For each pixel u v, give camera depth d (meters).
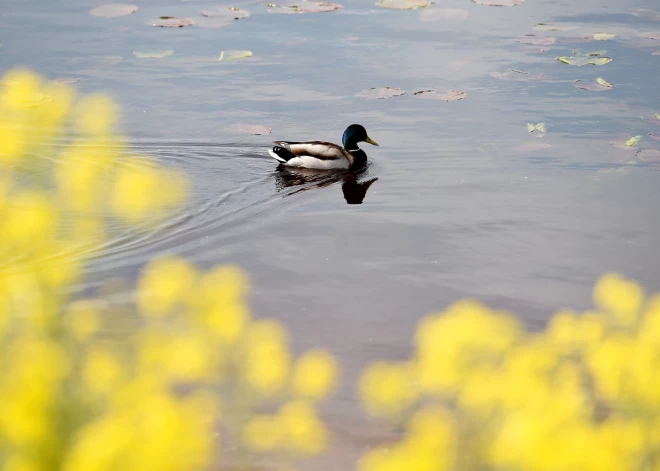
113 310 10.23
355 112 19.27
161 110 18.98
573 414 4.00
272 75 21.05
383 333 10.51
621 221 14.07
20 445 3.65
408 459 3.83
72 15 24.83
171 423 3.46
